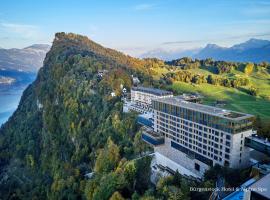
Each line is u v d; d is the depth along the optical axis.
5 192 187.00
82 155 163.25
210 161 103.69
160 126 130.62
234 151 93.94
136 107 166.50
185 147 115.31
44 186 168.25
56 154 189.75
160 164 118.44
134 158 128.12
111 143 140.25
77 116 199.12
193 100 140.88
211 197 77.94
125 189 104.25
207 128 102.50
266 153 90.38
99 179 119.56
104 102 189.75
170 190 83.75
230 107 190.88
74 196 126.69
